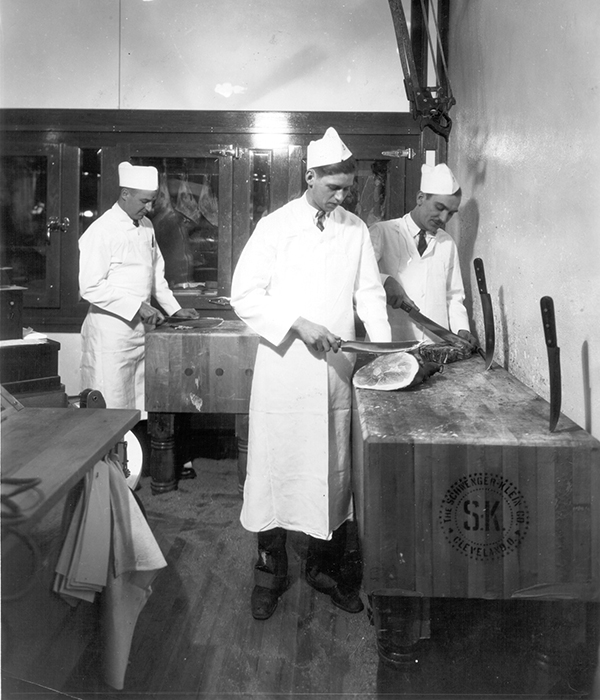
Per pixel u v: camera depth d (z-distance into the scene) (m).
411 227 3.04
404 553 1.76
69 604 1.97
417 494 1.74
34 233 4.23
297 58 4.10
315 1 4.07
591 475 1.71
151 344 3.33
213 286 4.23
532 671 1.96
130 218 3.63
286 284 2.44
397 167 4.07
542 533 1.74
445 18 4.02
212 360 3.35
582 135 1.98
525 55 2.54
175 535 3.15
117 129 4.13
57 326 4.20
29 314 4.20
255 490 2.51
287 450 2.46
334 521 2.54
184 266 4.23
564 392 2.12
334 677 2.14
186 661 2.23
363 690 2.05
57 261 4.16
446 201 2.91
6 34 4.09
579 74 2.00
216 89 4.12
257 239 2.44
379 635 1.95
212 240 4.23
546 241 2.32
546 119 2.31
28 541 1.86
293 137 4.12
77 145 4.14
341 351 2.47
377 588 1.78
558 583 1.74
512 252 2.75
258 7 4.03
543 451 1.72
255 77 4.10
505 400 2.15
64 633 2.06
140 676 2.15
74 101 4.14
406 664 1.93
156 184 3.55
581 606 1.91
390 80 4.06
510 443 1.72
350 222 2.50
